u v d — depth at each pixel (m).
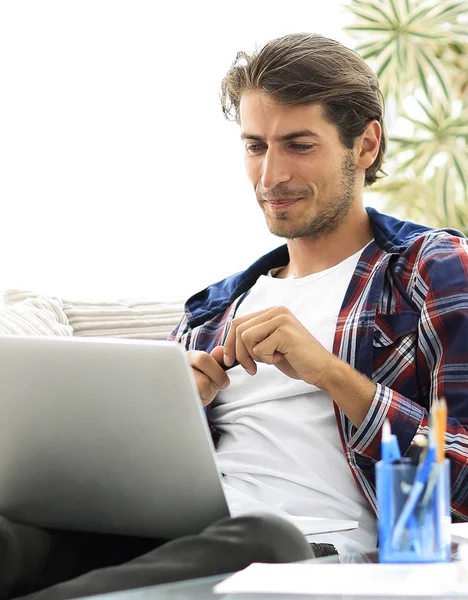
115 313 2.55
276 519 1.22
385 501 1.06
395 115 3.73
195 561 1.16
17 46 3.87
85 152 3.95
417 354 1.88
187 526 1.32
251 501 1.76
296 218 1.98
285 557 1.19
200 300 2.27
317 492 1.84
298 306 2.01
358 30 3.73
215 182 4.05
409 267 1.94
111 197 3.98
